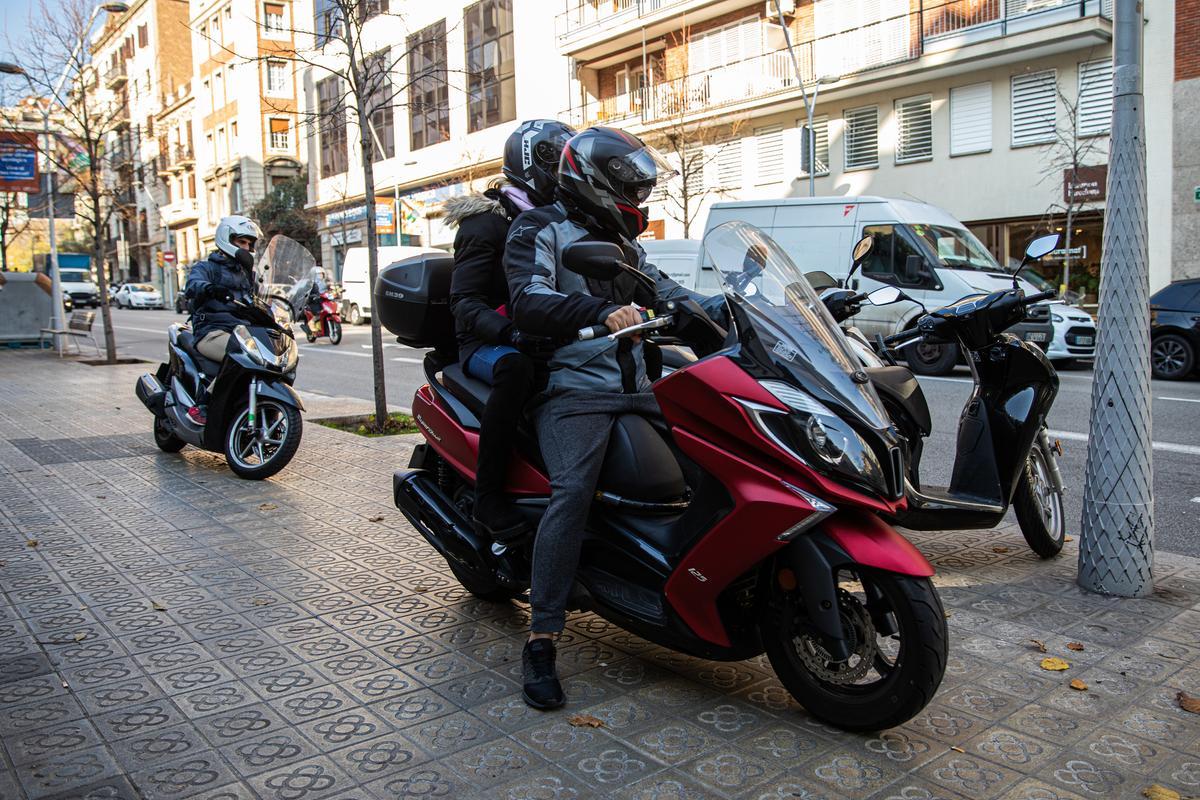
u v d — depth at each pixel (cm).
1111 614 414
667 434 351
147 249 6881
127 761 291
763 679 351
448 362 422
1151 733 306
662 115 2772
